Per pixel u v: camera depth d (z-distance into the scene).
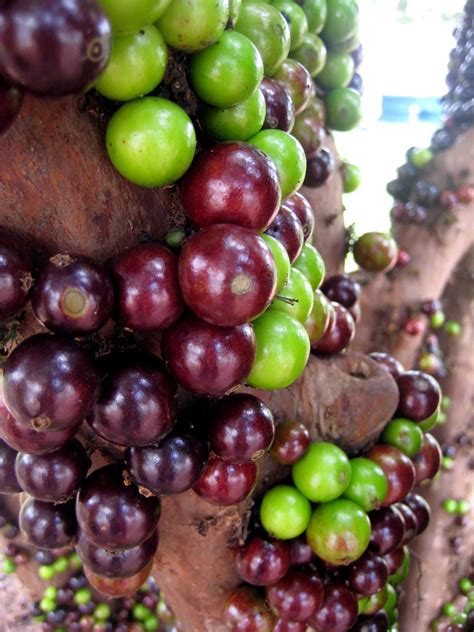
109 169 0.16
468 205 0.43
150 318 0.15
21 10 0.10
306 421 0.25
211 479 0.20
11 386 0.14
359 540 0.23
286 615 0.23
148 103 0.15
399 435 0.27
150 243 0.16
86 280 0.14
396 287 0.43
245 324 0.16
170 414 0.16
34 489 0.18
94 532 0.18
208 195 0.15
